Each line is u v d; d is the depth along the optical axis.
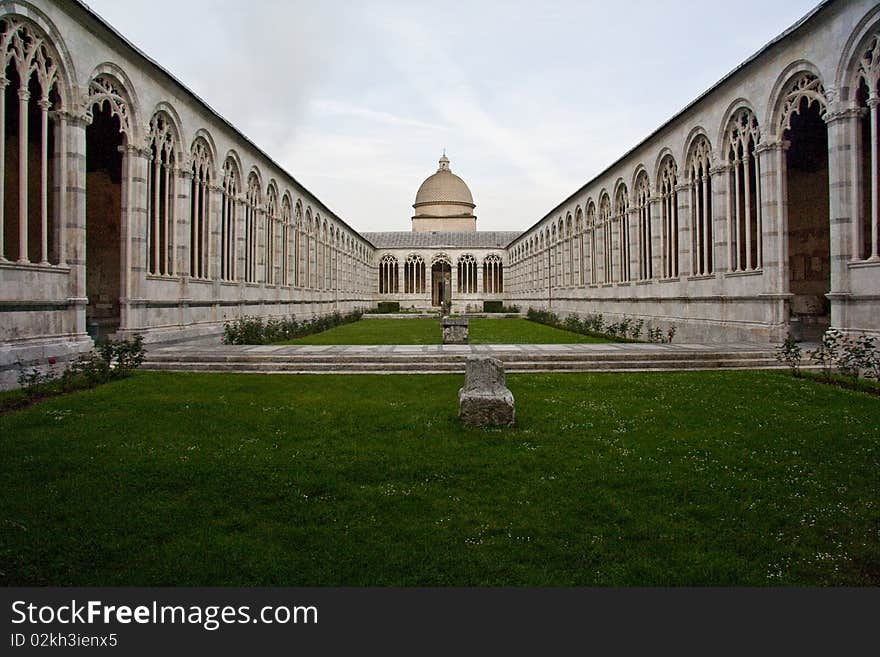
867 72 14.62
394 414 10.24
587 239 38.97
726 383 13.27
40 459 7.54
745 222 20.52
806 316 25.89
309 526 5.71
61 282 14.21
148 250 18.52
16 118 20.12
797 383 13.13
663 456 7.93
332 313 45.38
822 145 24.38
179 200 20.61
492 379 9.75
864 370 13.99
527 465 7.51
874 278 14.42
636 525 5.73
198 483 6.82
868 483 6.91
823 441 8.58
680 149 24.36
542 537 5.50
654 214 27.12
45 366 13.25
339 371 15.70
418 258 75.19
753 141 20.09
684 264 24.20
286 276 33.97
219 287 23.86
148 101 18.22
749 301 19.75
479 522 5.82
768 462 7.64
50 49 13.84
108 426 9.28
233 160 25.53
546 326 37.09
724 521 5.84
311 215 39.75
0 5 12.20
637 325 26.72
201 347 18.98
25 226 13.16
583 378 14.26
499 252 75.38
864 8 14.41
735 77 19.86
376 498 6.43
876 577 4.82
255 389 12.72
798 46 16.86
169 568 4.89
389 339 24.83
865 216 20.09
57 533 5.49
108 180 26.34
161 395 11.81
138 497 6.39
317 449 8.16
